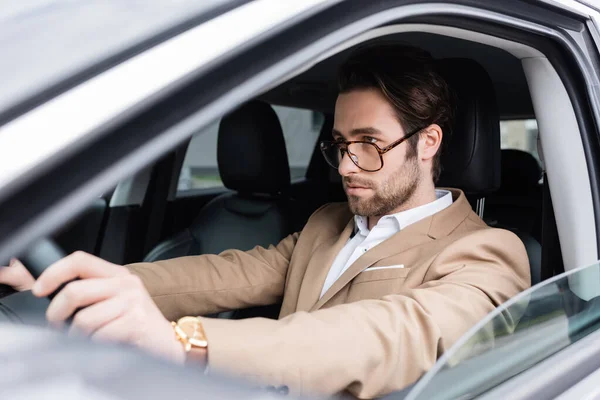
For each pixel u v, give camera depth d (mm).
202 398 515
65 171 462
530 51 1149
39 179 451
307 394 864
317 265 1519
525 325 882
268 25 584
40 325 572
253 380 835
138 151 493
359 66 1361
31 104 464
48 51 501
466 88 1659
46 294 741
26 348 467
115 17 538
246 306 1651
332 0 648
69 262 747
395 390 954
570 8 1092
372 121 1351
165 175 2607
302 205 2633
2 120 452
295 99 2717
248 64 574
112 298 731
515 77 2113
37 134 454
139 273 1503
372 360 924
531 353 875
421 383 673
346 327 938
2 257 424
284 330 886
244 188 2492
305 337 887
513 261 1341
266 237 2473
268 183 2467
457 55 1901
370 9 720
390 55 1367
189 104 529
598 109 1190
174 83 516
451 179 1688
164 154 506
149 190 2572
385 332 958
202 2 564
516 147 2791
